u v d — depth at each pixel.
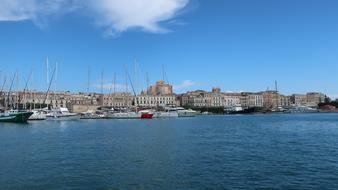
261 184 33.25
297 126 125.25
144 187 32.41
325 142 68.06
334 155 50.19
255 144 64.38
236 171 38.78
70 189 31.83
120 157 48.41
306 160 45.91
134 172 38.34
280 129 108.75
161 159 46.59
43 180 34.94
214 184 33.25
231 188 31.89
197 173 37.78
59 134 89.31
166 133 91.38
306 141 70.12
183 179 35.19
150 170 39.38
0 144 65.25
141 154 51.12
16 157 48.91
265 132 95.69
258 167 41.03
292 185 32.84
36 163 44.06
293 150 55.78
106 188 32.12
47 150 56.25
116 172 38.38
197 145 62.41
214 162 44.34
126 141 69.94
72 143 66.81
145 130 103.44
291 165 42.31
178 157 48.25
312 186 32.50
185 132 95.00
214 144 64.12
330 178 35.41
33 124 139.00
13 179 35.41
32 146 61.78
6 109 185.75
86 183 33.78
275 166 41.66
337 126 123.69
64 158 47.84
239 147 59.47
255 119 198.75
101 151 54.62
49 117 176.62
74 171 38.97
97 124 143.62
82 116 198.12
